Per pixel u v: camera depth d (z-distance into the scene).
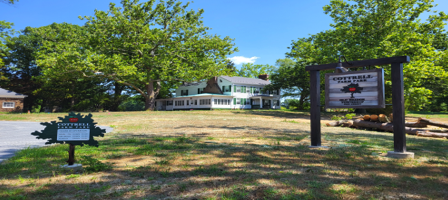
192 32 39.09
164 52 37.81
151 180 4.03
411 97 24.17
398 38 26.02
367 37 29.81
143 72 35.66
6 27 43.44
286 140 9.37
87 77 34.50
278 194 3.35
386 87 24.83
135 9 36.00
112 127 15.06
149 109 39.66
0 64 42.78
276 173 4.45
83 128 4.68
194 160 5.52
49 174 4.34
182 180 4.01
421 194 3.41
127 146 7.42
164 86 49.84
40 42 46.97
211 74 38.97
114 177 4.21
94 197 3.24
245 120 21.59
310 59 31.27
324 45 31.73
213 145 7.70
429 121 13.53
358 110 31.00
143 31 34.78
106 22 34.34
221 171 4.57
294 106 56.47
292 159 5.74
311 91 8.05
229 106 48.34
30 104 53.00
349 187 3.67
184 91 60.03
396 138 6.48
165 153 6.30
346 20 31.97
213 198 3.18
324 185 3.75
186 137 9.85
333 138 10.37
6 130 13.26
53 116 25.34
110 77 34.47
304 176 4.27
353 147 7.80
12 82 49.34
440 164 5.38
